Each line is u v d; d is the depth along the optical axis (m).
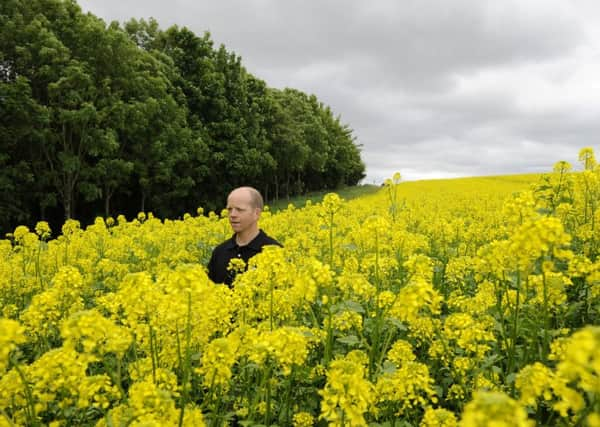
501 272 3.95
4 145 26.92
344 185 93.38
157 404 2.48
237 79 43.78
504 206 4.15
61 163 29.42
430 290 2.96
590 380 1.95
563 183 6.49
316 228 10.77
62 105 28.86
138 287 3.06
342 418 2.47
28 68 28.42
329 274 3.21
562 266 5.09
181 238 10.67
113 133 29.23
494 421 1.67
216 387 3.08
